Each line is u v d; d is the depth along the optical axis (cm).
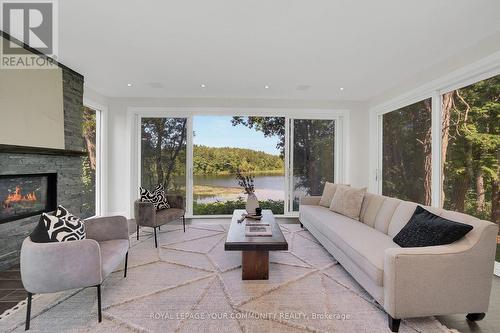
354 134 509
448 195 316
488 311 184
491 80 263
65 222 188
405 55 304
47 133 304
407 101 391
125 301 194
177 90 446
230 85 418
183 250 307
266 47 285
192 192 502
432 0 202
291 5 210
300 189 517
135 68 346
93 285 171
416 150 385
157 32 252
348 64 331
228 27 243
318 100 504
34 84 286
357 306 190
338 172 518
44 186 316
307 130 515
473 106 284
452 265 164
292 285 220
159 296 202
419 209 222
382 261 181
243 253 230
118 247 217
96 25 239
